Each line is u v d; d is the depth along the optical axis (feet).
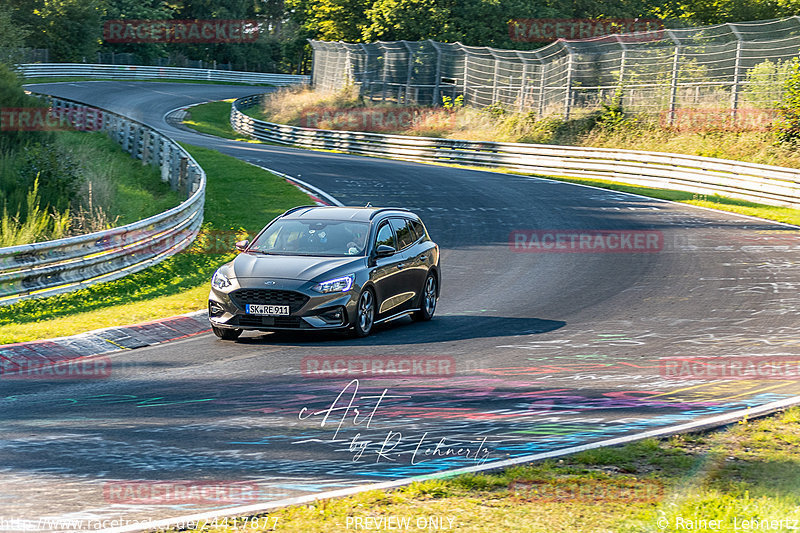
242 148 361.71
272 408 66.69
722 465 51.03
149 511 44.68
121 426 61.72
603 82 369.71
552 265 147.02
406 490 46.96
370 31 505.66
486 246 166.50
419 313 108.58
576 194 240.53
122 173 238.07
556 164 296.30
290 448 56.13
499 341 93.25
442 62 437.99
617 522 42.04
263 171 264.31
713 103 317.01
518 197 233.14
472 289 128.67
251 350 89.81
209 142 383.04
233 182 242.17
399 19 481.05
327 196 229.66
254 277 93.81
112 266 131.13
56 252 120.37
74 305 113.70
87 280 124.98
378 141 375.04
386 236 104.83
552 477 48.85
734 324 100.89
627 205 220.23
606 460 51.90
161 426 61.72
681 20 524.11
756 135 282.77
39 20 636.48
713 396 69.67
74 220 172.55
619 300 117.50
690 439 56.54
